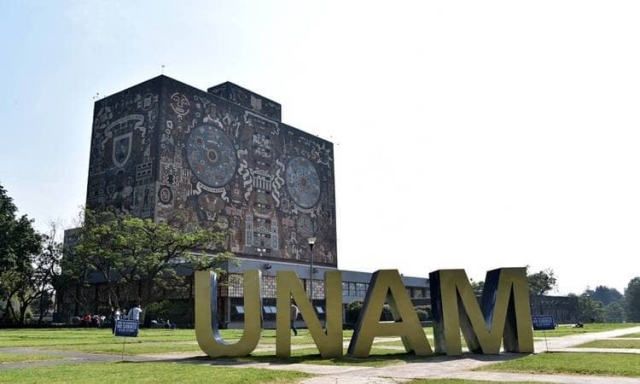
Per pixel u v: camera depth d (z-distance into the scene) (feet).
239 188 261.03
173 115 238.07
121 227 193.36
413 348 57.26
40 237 219.00
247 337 56.70
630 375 38.75
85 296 231.09
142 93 242.58
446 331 56.65
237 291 215.51
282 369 44.93
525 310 58.85
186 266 204.44
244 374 40.27
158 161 226.99
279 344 55.36
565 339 85.66
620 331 118.93
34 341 86.22
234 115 268.00
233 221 253.44
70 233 231.50
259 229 266.77
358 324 58.29
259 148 278.46
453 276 58.44
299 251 289.74
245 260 232.53
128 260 184.24
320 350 55.01
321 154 321.32
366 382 37.09
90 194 249.75
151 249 186.80
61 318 240.94
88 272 217.36
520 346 58.13
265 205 273.95
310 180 307.99
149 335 109.60
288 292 56.59
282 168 290.56
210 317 57.36
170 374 40.34
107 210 228.84
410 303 57.82
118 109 250.16
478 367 46.01
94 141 256.52
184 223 230.07
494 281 61.21
